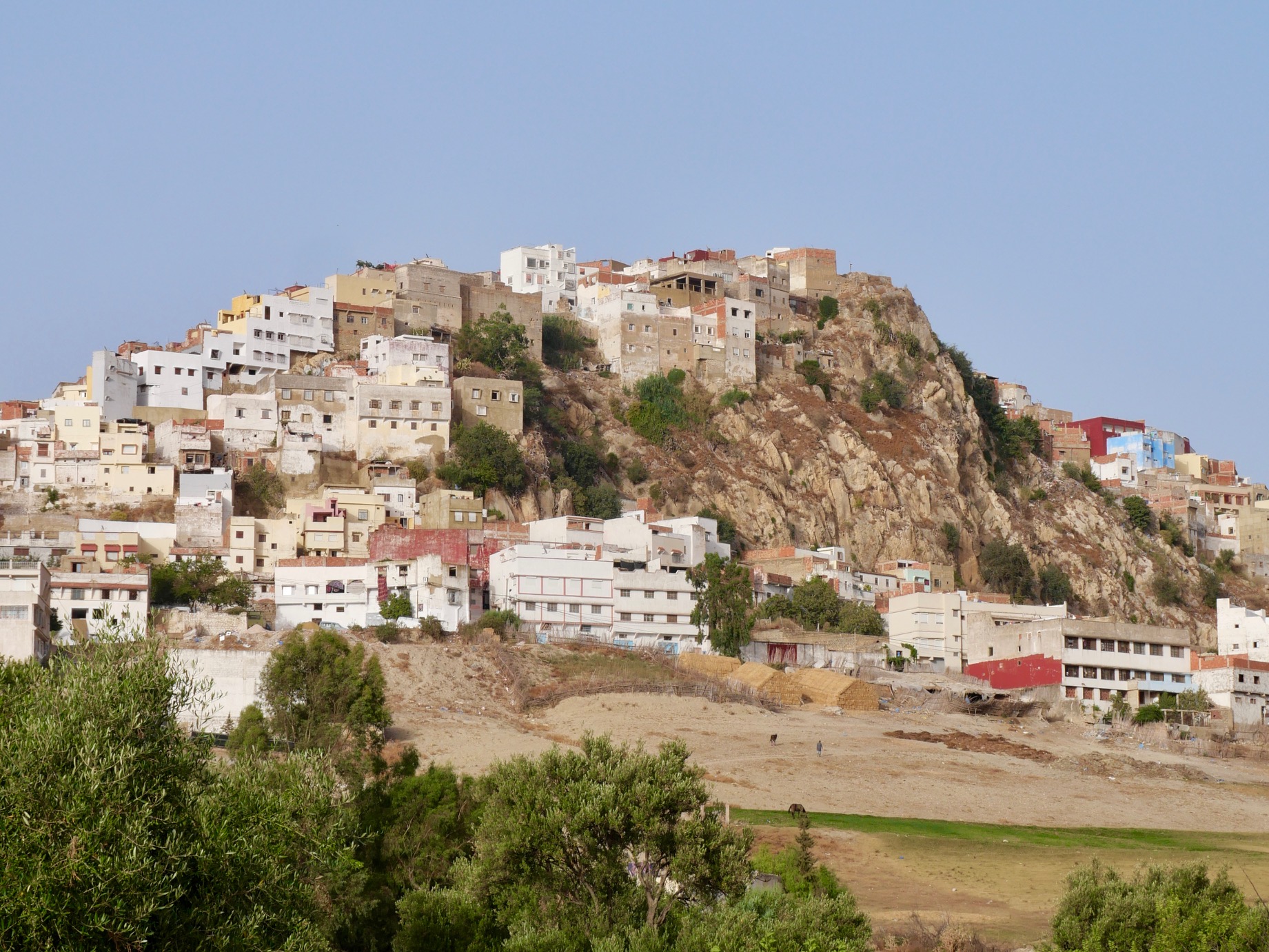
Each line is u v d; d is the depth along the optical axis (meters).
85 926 46.94
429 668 153.00
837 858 110.81
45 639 138.62
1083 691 175.50
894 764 141.75
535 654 162.75
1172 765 153.12
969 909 99.75
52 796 48.25
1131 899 81.19
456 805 82.38
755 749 141.88
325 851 61.00
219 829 53.03
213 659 126.62
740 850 74.31
